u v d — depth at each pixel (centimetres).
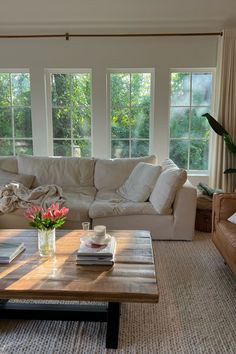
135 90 435
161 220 320
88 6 367
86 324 195
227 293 228
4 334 186
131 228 321
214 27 401
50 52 418
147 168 343
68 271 178
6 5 367
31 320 197
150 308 210
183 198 316
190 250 302
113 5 365
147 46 412
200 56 411
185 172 306
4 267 183
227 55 397
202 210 347
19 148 450
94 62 419
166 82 419
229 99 405
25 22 397
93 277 171
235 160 414
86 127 445
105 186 376
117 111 440
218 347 175
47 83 433
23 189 337
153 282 166
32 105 433
